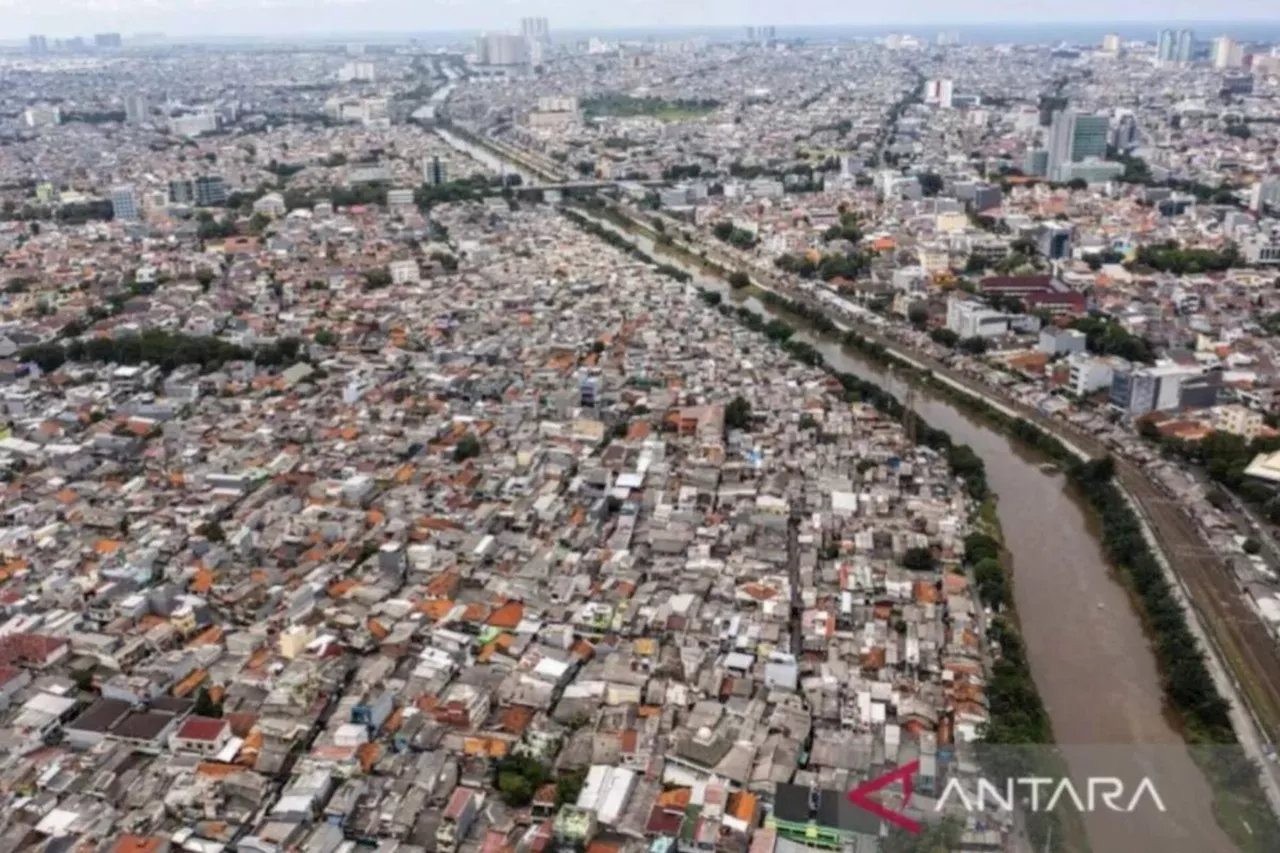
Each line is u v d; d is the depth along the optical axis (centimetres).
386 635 18188
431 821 14150
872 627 18925
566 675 17312
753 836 13925
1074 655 19375
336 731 15538
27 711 16162
